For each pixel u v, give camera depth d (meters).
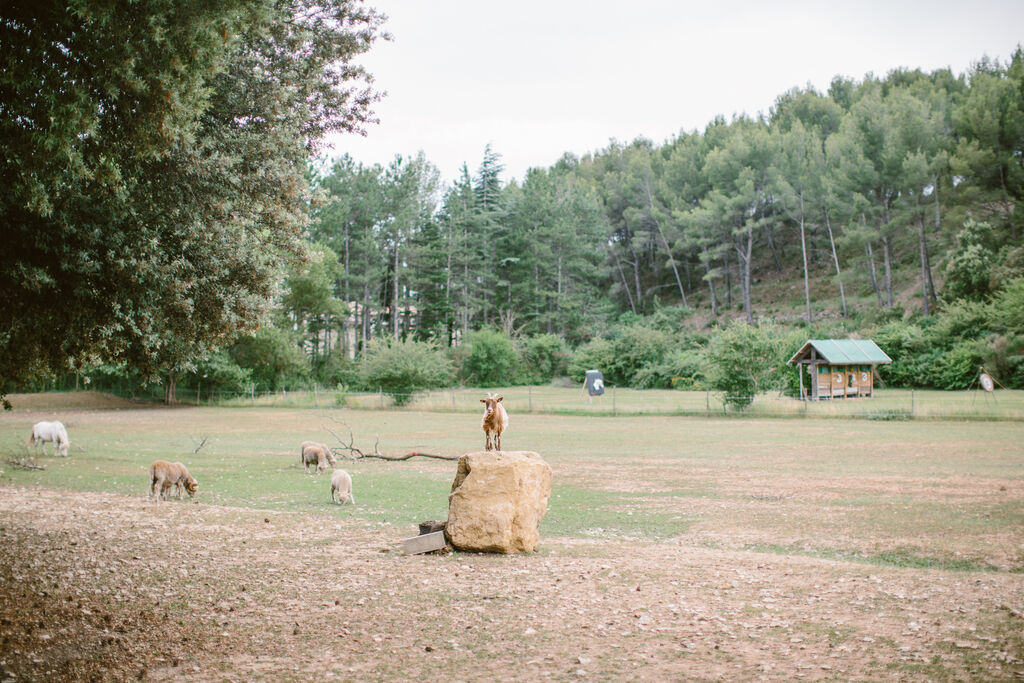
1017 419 34.66
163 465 16.52
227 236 12.63
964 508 14.80
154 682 6.12
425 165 97.31
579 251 108.69
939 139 82.81
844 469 20.97
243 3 8.47
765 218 104.62
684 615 8.14
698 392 68.12
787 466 21.89
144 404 60.78
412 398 53.97
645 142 158.88
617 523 14.20
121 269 10.02
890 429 32.69
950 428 32.47
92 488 17.84
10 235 9.35
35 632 7.23
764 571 10.18
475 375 86.50
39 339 10.52
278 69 14.26
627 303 122.94
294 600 8.69
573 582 9.58
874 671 6.27
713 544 12.27
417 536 11.45
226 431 36.25
